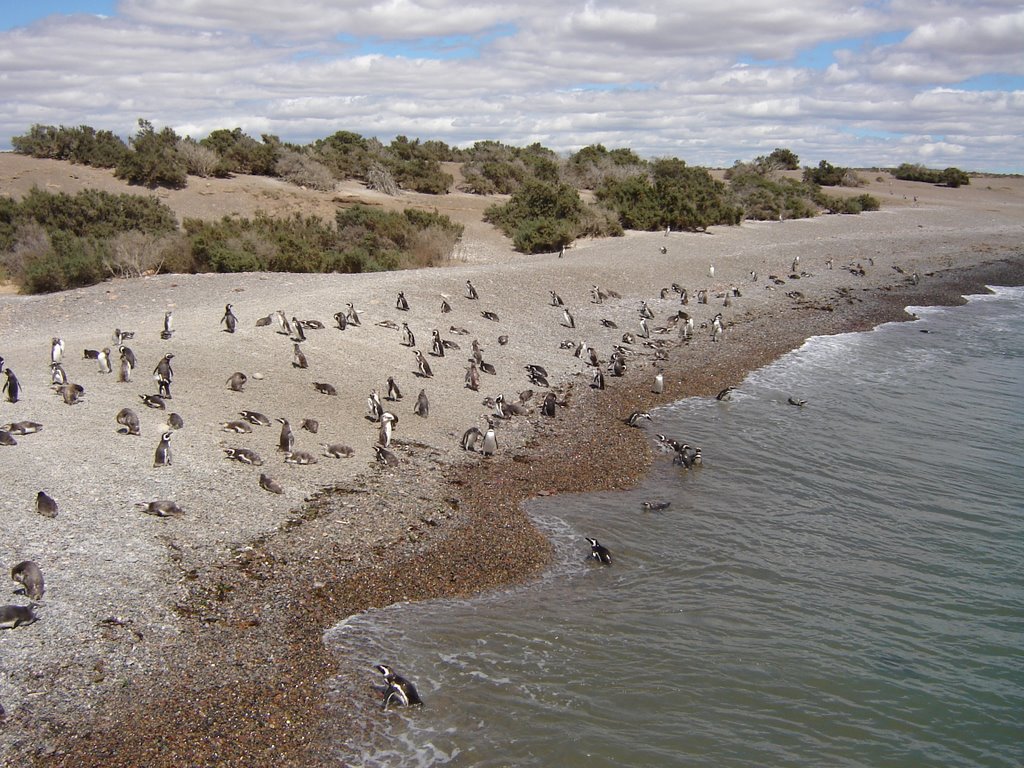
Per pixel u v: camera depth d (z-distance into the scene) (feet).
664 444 59.26
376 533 42.96
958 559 44.47
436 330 74.64
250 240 114.01
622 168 215.72
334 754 27.81
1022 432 65.41
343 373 65.21
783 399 72.79
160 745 27.09
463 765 27.68
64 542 36.96
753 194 202.90
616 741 29.32
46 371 59.36
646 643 35.60
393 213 135.44
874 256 152.46
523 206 154.10
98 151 164.76
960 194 282.36
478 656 33.91
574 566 42.11
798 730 30.63
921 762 29.35
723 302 108.88
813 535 46.83
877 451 60.49
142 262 108.37
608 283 110.63
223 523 41.16
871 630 37.52
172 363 62.28
